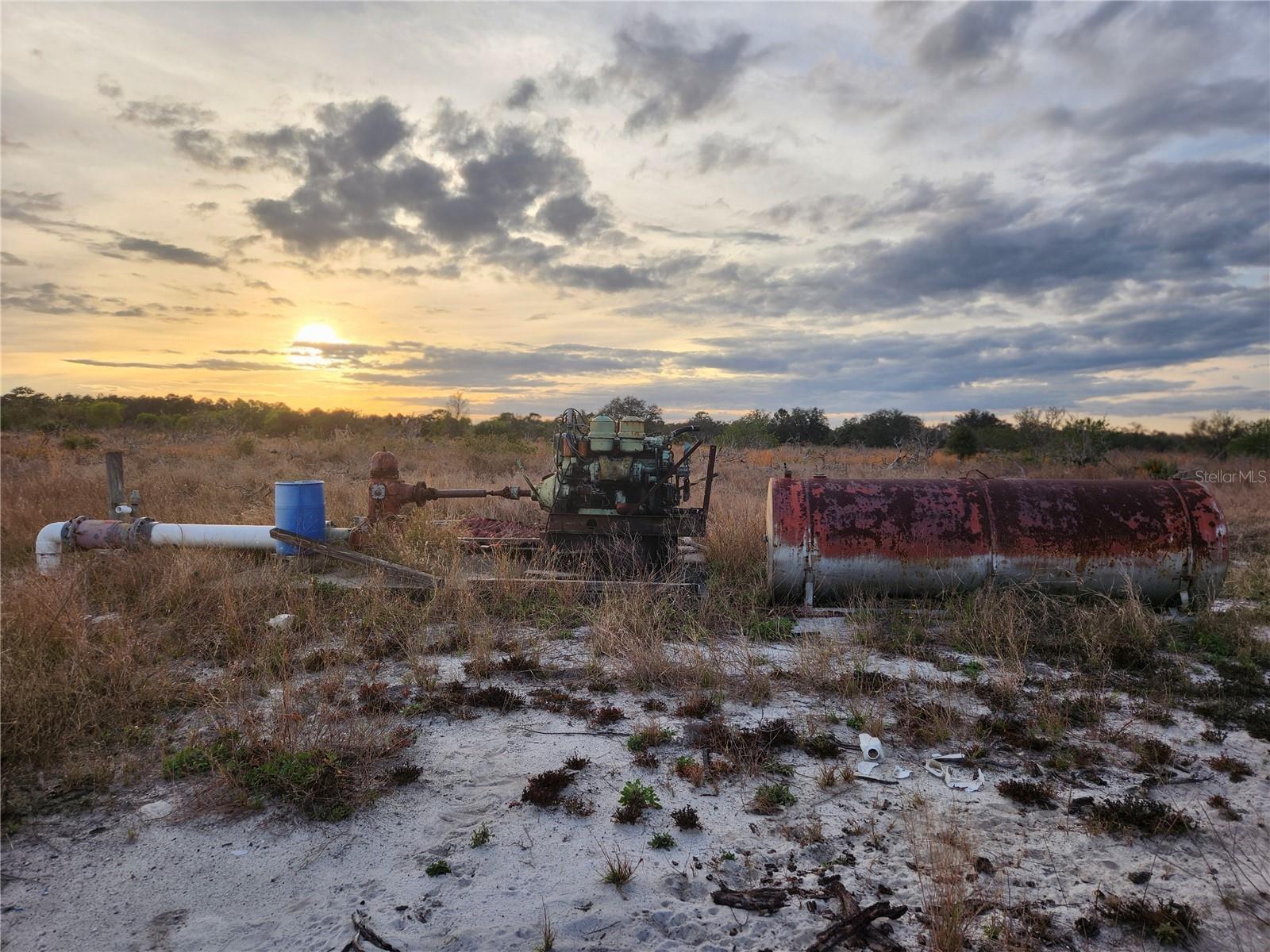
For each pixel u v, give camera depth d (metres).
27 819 3.88
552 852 3.66
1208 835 3.85
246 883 3.43
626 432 9.12
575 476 9.14
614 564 8.24
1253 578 8.80
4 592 6.70
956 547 7.34
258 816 3.93
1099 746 4.81
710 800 4.12
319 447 24.52
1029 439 30.16
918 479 7.91
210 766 4.35
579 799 4.12
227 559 7.89
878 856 3.66
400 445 26.53
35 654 5.34
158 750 4.58
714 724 4.92
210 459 20.78
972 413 49.47
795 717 5.16
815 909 3.27
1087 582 7.31
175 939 3.08
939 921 3.09
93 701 4.89
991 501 7.52
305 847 3.69
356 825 3.87
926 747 4.75
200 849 3.67
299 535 8.17
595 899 3.33
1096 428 25.61
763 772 4.41
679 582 7.69
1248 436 30.89
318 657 5.91
